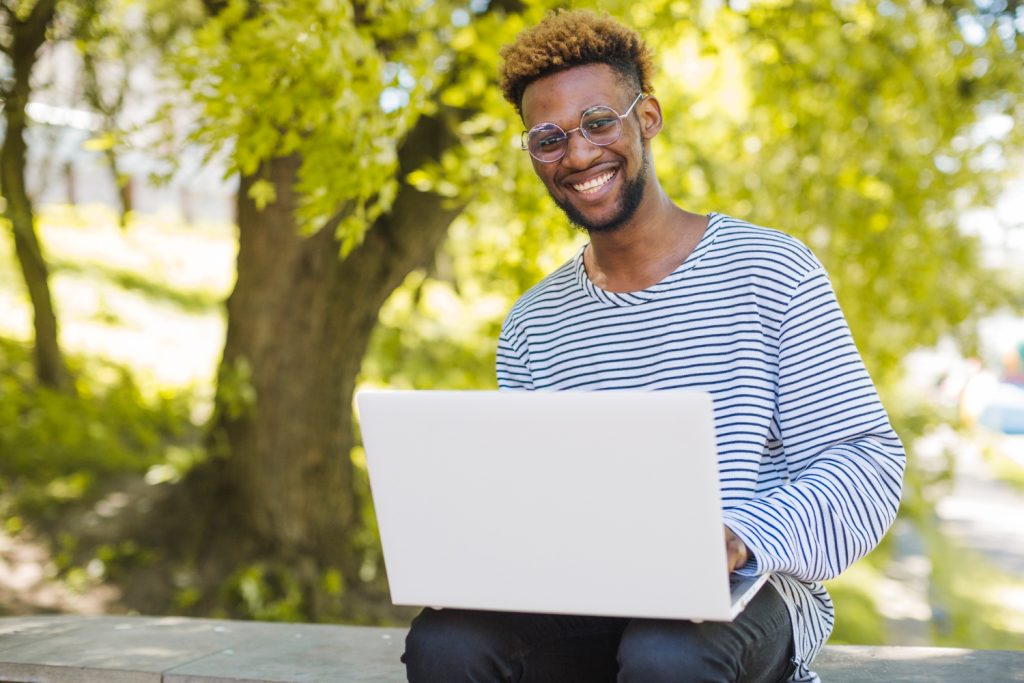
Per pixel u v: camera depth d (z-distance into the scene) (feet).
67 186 41.24
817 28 18.95
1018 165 21.89
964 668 7.50
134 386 28.14
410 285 23.41
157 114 12.85
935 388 27.22
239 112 12.39
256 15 13.43
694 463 4.49
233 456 20.77
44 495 21.81
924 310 23.68
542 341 6.39
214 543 20.62
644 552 4.66
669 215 6.23
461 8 15.17
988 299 24.72
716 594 4.58
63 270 34.58
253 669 7.97
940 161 21.62
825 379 5.57
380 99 12.62
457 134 15.62
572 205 6.16
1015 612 31.22
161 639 8.92
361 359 20.63
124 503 21.79
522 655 5.50
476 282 23.13
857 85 20.76
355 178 12.30
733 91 22.70
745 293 5.79
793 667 5.49
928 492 29.35
